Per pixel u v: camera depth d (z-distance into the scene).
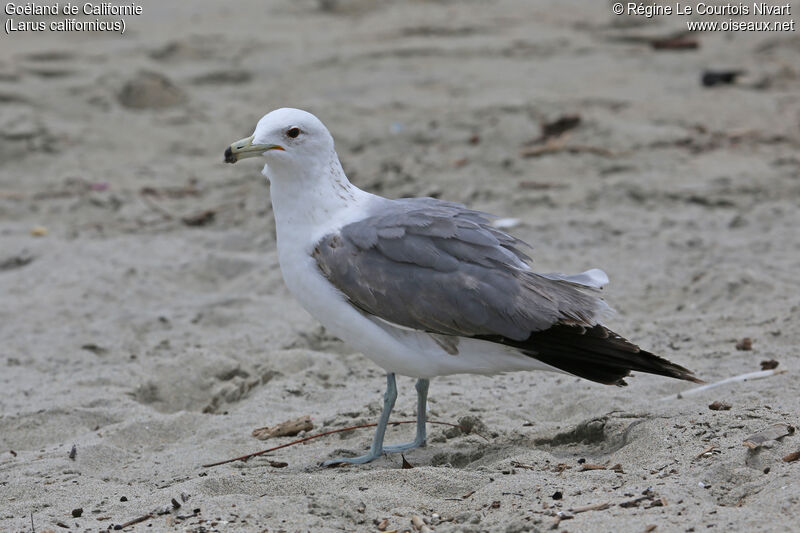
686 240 15.02
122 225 17.33
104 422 10.25
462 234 8.47
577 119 20.44
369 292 8.46
